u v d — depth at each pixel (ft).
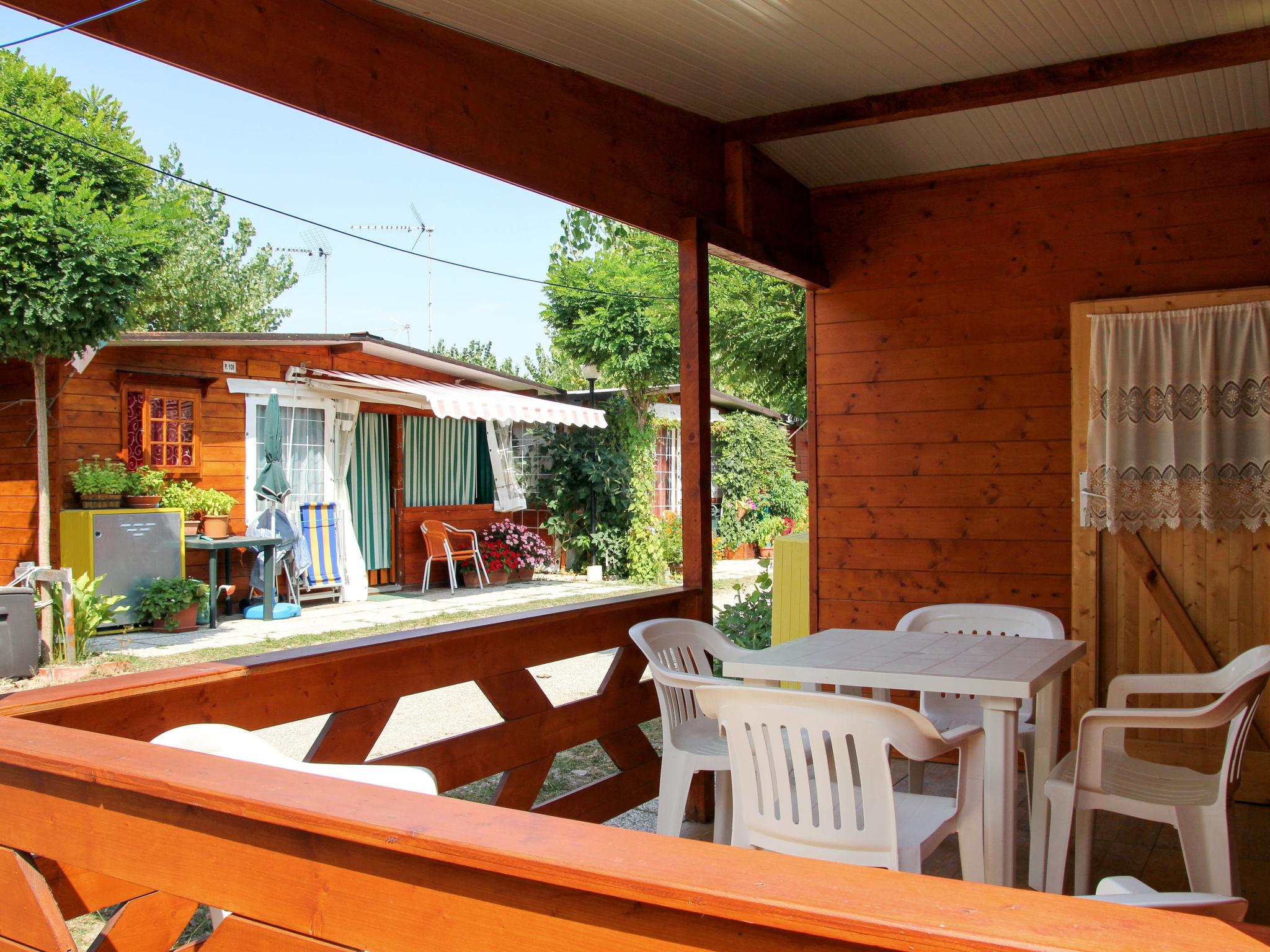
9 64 32.81
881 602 18.24
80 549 29.07
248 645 27.48
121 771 4.99
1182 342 15.57
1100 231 16.58
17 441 30.42
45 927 5.49
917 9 11.05
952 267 17.71
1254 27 11.72
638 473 47.39
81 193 27.02
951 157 16.97
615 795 13.39
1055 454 16.90
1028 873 12.19
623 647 13.66
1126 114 14.96
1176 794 9.57
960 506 17.61
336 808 4.37
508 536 45.42
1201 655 15.47
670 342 46.44
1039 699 11.23
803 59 12.51
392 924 4.31
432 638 10.36
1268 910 11.03
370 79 9.93
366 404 40.57
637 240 52.60
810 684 13.01
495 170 11.33
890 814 7.52
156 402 32.65
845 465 18.60
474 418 37.35
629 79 12.99
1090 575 16.07
